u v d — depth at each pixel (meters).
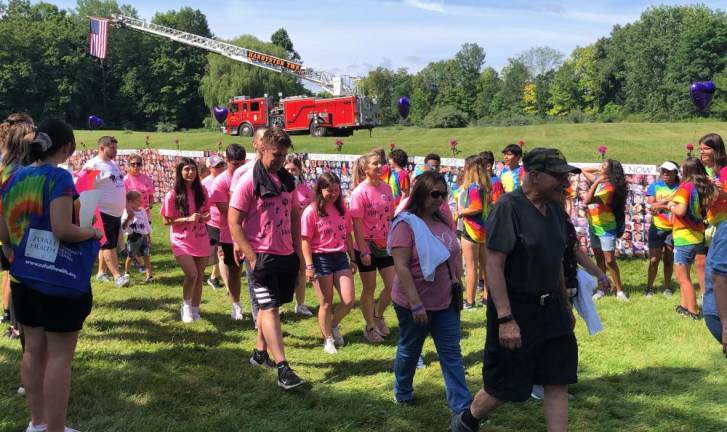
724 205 6.51
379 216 6.04
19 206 3.55
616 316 6.91
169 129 82.75
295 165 7.11
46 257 3.51
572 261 3.80
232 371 5.17
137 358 5.41
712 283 3.80
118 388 4.68
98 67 89.81
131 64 91.25
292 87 72.94
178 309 7.34
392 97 129.62
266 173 4.72
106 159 8.17
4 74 79.75
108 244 8.24
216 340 6.11
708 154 6.93
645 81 86.38
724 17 83.44
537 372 3.54
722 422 4.25
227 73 72.06
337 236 5.87
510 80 113.62
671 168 7.52
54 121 3.63
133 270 9.73
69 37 87.69
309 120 35.94
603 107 97.62
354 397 4.67
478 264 8.20
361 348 6.05
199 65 93.69
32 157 3.61
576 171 3.30
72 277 3.55
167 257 10.87
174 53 94.31
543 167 3.32
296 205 4.95
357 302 7.98
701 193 6.51
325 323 5.91
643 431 4.15
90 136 44.47
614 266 7.68
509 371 3.51
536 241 3.35
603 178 7.52
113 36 89.81
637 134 34.44
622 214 7.59
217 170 8.52
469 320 6.95
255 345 5.98
